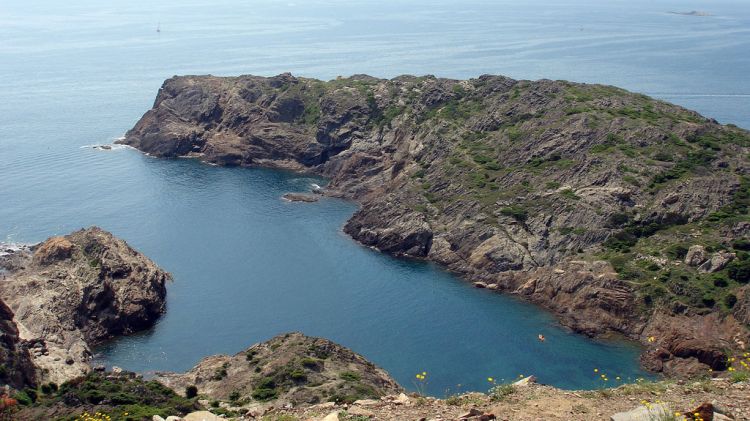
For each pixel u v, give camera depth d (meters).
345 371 78.25
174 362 97.88
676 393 31.27
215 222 151.88
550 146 146.50
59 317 104.12
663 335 99.12
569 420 28.53
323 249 138.62
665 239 116.12
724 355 90.62
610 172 131.50
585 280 111.50
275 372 77.38
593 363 95.31
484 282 122.81
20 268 120.75
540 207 131.00
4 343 81.06
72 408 60.75
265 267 129.50
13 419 59.41
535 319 109.50
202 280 123.81
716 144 136.25
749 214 117.12
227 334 105.50
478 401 31.86
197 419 35.38
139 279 115.00
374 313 111.56
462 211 138.00
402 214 142.25
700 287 103.38
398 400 33.34
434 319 109.44
